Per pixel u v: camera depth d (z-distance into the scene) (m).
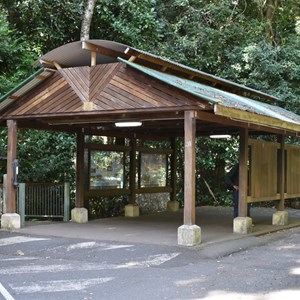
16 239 9.03
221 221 12.10
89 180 12.16
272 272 6.58
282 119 9.96
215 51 17.72
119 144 14.05
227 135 12.95
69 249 8.09
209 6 17.88
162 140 14.60
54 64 9.69
